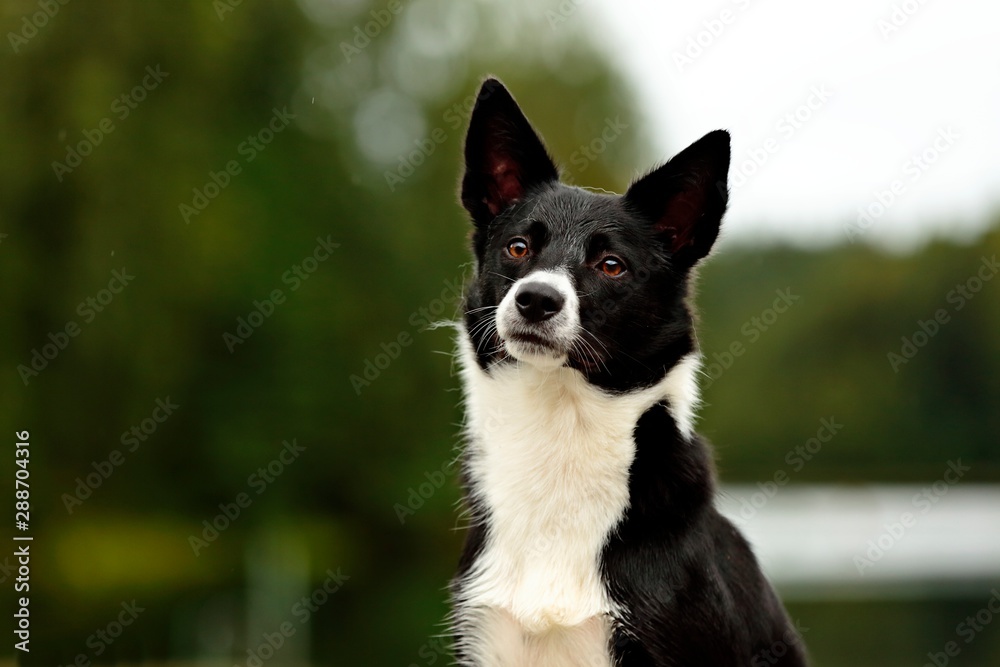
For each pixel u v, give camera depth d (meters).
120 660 12.43
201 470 22.75
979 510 34.28
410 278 24.69
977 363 43.38
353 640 14.63
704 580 5.21
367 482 24.92
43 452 17.30
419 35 26.19
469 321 5.76
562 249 5.55
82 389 17.81
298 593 19.31
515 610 5.25
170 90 19.02
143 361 18.86
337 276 23.91
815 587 19.92
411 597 19.27
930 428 42.97
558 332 5.23
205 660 12.92
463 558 5.62
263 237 22.09
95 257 17.20
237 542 22.66
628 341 5.47
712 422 33.97
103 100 16.69
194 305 20.72
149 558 20.86
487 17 27.77
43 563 16.94
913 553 25.61
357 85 25.05
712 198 5.70
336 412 23.98
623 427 5.36
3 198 16.62
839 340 44.28
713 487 5.52
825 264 45.78
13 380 16.84
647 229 5.73
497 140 6.07
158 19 18.09
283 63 22.20
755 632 5.49
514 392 5.50
